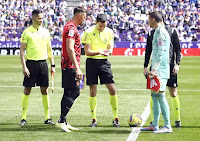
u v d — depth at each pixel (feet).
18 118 95.35
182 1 409.69
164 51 77.92
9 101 119.96
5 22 398.62
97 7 404.57
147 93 137.39
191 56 362.33
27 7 405.80
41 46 88.69
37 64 88.22
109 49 87.04
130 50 372.99
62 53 80.84
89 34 87.76
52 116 98.43
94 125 86.74
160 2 406.62
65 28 79.61
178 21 395.96
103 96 130.52
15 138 75.51
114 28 391.04
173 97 85.40
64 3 413.18
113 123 86.99
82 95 133.08
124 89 147.33
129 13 401.70
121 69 229.86
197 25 396.16
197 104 115.03
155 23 78.48
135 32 388.78
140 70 223.92
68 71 80.02
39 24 88.43
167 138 75.41
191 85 160.25
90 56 88.33
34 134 78.84
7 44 374.22
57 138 75.51
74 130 82.64
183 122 90.68
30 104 114.52
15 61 291.17
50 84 162.40
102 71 87.61
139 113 102.01
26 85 88.02
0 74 199.62
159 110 80.94
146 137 76.18
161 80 77.66
